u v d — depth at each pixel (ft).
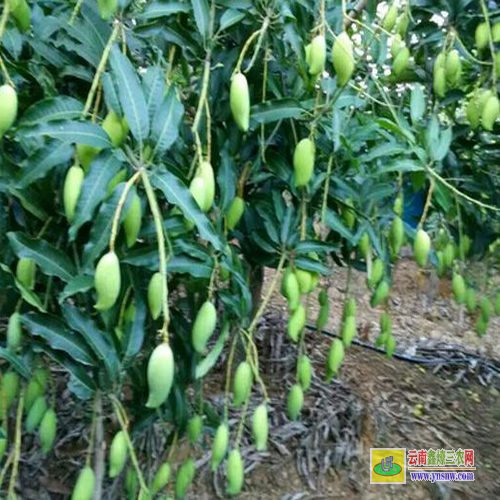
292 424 7.08
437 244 4.98
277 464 6.59
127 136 2.70
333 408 7.45
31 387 3.10
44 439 3.11
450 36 4.26
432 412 8.25
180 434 3.71
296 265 3.50
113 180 2.64
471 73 5.15
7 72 2.70
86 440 6.03
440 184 4.29
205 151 3.42
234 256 3.42
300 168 3.25
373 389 8.45
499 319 12.28
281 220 3.52
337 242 4.24
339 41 3.12
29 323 2.82
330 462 6.75
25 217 3.18
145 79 2.64
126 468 4.53
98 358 2.95
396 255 4.16
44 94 3.03
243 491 6.17
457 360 9.64
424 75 4.98
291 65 3.63
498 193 5.28
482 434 7.91
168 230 2.89
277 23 3.28
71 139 2.43
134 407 3.66
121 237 2.78
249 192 3.94
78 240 3.06
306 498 6.30
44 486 5.57
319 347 9.11
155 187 2.72
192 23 3.51
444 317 11.97
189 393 6.58
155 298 2.63
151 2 3.00
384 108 4.83
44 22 3.10
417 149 3.72
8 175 2.79
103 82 2.58
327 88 3.65
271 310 9.39
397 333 10.80
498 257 5.57
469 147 5.29
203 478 6.08
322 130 3.75
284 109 3.32
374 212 4.09
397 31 4.41
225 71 3.53
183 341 3.58
